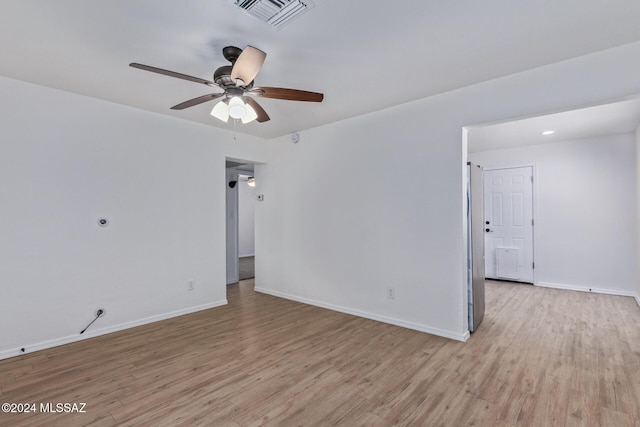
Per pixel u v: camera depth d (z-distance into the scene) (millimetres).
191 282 3916
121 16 1845
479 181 3494
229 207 5578
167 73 2018
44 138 2873
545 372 2385
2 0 1685
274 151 4742
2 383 2283
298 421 1861
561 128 4234
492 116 2754
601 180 4699
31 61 2398
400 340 3014
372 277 3633
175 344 2961
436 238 3137
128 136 3383
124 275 3361
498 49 2250
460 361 2576
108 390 2189
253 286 5387
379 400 2061
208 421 1862
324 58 2357
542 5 1774
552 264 5086
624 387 2170
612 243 4629
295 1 1720
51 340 2906
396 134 3398
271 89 2289
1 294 2672
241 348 2865
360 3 1733
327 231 4070
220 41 2121
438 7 1784
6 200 2689
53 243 2926
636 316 3623
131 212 3408
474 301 3189
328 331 3266
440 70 2572
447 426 1809
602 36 2092
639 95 2172
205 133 4059
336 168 3959
